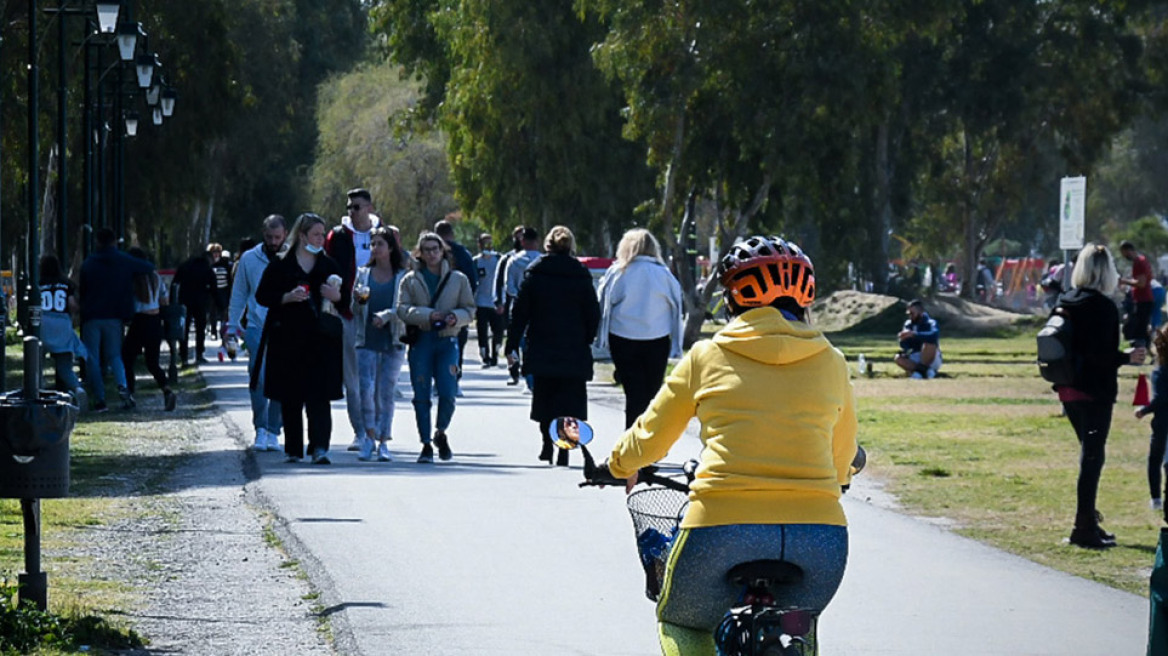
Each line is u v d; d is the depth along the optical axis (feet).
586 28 440.86
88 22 318.04
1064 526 112.47
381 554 97.76
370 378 146.92
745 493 47.19
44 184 428.56
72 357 198.18
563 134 448.65
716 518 47.21
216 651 72.95
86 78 318.65
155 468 141.49
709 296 423.23
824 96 387.34
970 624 80.59
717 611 48.16
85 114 319.06
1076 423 105.29
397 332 145.89
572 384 143.43
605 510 116.37
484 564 94.99
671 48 391.04
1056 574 94.68
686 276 422.41
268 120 571.28
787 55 390.42
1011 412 206.69
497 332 287.89
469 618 80.28
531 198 460.55
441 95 546.67
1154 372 121.39
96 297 202.08
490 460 147.02
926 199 653.71
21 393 73.36
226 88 431.84
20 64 348.59
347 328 146.20
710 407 48.32
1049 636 77.97
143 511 115.03
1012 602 86.07
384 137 645.10
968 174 633.61
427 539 103.14
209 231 629.51
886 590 89.04
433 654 72.59
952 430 181.37
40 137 366.02
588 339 143.23
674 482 51.42
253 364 153.07
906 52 552.82
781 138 390.01
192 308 295.48
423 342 144.66
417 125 554.46
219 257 330.13
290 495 122.21
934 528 110.73
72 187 433.89
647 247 145.69
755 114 393.91
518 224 465.47
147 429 179.01
